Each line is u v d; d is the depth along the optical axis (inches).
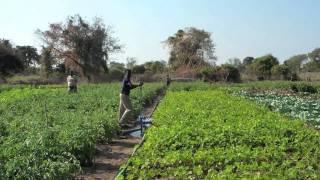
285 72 3095.5
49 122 690.8
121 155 638.5
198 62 3848.4
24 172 396.5
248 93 1808.6
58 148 493.0
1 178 381.7
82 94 1386.6
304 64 4566.9
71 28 3142.2
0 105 1046.4
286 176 414.3
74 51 3147.1
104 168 564.1
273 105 1246.9
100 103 1061.1
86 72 3159.5
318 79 3073.3
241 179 409.7
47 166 418.9
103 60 3171.8
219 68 2854.3
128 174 461.1
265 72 3159.5
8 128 626.5
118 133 802.2
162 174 454.3
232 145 552.1
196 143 554.3
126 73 893.8
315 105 1267.2
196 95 1412.4
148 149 536.7
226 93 1711.4
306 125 822.5
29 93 1582.2
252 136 583.8
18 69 3070.9
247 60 4407.0
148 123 816.9
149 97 1510.8
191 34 3976.4
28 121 685.3
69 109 978.1
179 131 604.1
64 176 421.4
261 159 489.1
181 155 490.3
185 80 3046.3
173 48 3988.7
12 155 444.5
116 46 3201.3
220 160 477.1
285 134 614.9
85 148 557.6
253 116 800.3
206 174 454.9
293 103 1331.2
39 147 459.5
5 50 2992.1
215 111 866.8
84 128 605.9
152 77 3166.8
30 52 4461.1
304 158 491.8
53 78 3120.1
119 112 894.4
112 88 1814.7
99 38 3147.1
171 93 1644.9
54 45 3176.7
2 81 2854.3
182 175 446.0
